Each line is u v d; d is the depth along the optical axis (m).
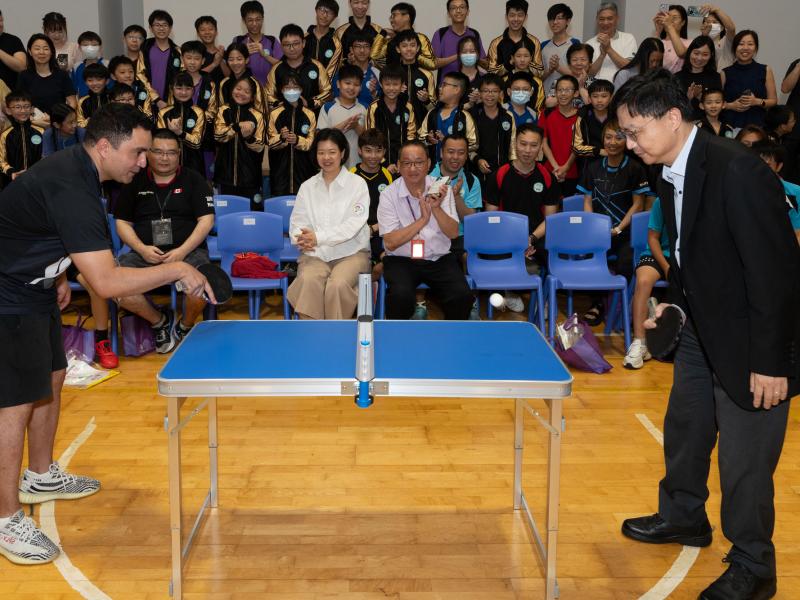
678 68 6.58
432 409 3.74
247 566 2.40
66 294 2.68
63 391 3.92
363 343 2.03
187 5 7.34
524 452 3.26
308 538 2.56
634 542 2.56
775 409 2.07
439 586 2.31
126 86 5.85
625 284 4.57
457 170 4.99
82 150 2.25
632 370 4.35
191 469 3.07
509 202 5.30
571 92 5.75
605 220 4.79
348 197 4.50
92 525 2.64
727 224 2.00
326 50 6.34
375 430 3.48
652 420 3.62
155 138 4.35
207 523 2.65
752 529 2.15
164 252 4.49
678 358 2.39
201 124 5.84
